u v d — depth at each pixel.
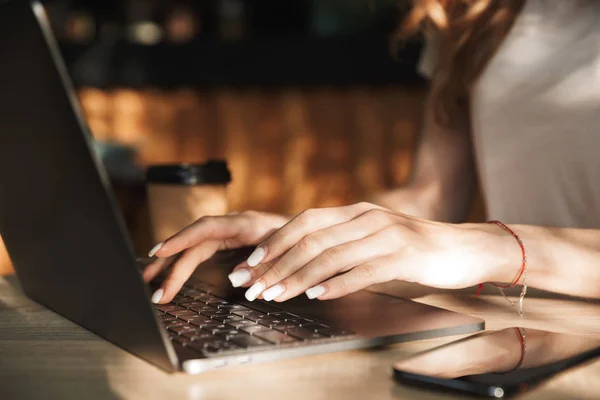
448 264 0.80
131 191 2.95
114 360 0.65
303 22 4.11
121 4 3.93
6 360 0.65
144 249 2.89
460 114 1.45
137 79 3.41
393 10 3.68
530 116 1.29
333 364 0.63
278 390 0.56
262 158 3.49
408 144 3.43
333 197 3.49
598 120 1.23
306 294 0.79
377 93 3.43
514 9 1.30
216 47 3.41
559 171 1.28
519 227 0.90
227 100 3.46
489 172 1.37
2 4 0.58
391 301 0.81
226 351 0.61
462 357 0.61
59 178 0.59
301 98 3.46
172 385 0.58
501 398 0.54
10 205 0.74
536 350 0.64
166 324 0.70
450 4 1.40
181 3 3.95
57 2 3.85
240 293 0.84
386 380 0.59
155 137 3.46
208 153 3.49
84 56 3.41
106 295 0.63
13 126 0.63
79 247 0.62
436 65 1.48
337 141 3.47
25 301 0.89
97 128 3.44
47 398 0.55
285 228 0.83
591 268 0.85
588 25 1.25
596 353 0.63
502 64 1.32
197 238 0.90
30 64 0.56
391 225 0.81
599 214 1.25
